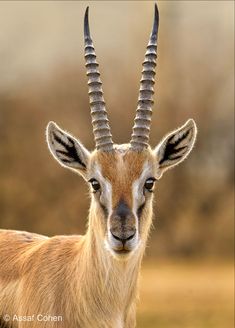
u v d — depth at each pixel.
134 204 14.33
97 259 14.91
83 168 15.28
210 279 39.66
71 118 50.75
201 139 51.50
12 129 50.03
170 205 49.44
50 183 48.75
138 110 15.26
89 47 15.59
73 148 15.34
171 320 30.02
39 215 48.25
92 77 15.41
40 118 50.69
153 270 42.94
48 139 15.63
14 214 48.16
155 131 50.50
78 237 16.34
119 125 50.00
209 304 33.25
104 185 14.52
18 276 16.28
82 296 15.07
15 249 17.02
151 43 15.70
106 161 14.70
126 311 15.21
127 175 14.51
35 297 15.63
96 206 14.73
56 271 15.65
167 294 35.50
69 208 48.16
